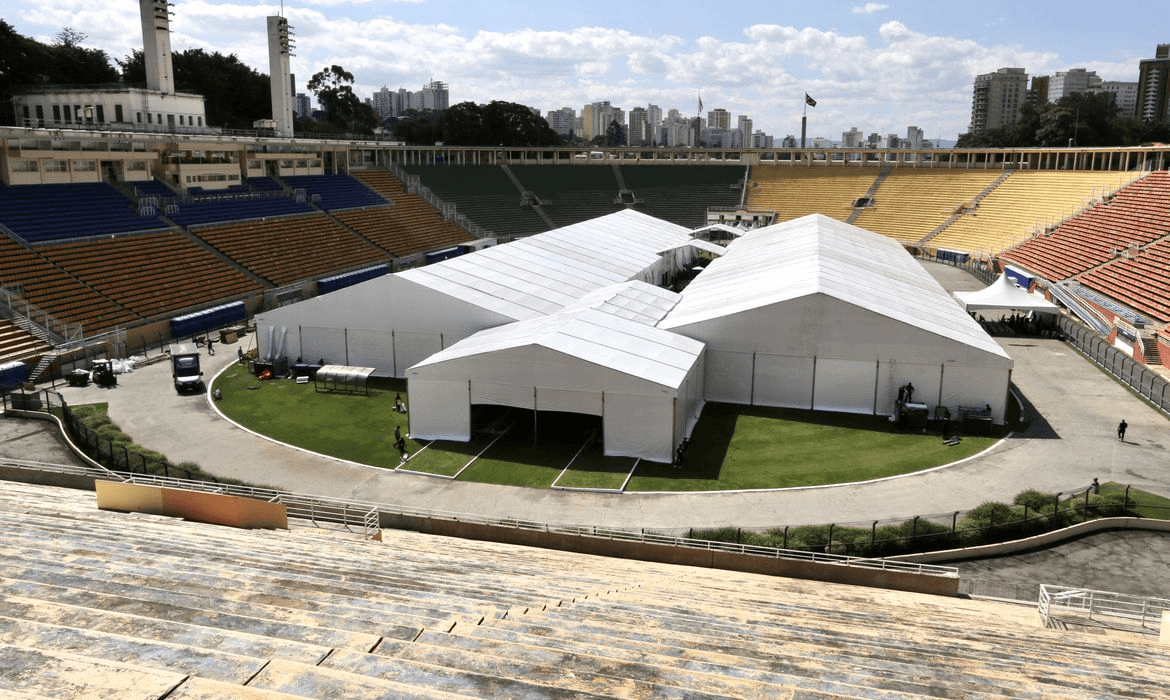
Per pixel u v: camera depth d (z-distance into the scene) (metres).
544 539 24.84
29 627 9.13
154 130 80.12
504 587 17.73
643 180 121.56
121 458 32.91
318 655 9.20
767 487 30.70
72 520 22.33
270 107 127.31
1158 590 23.55
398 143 115.00
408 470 32.41
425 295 44.88
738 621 15.79
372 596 15.19
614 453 33.84
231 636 9.71
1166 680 12.82
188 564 17.02
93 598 12.11
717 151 134.75
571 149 129.75
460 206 106.00
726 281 52.19
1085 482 30.91
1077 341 53.00
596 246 70.00
